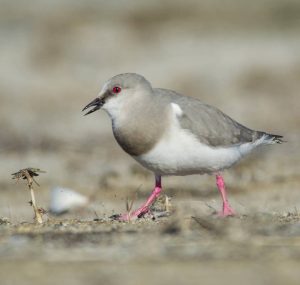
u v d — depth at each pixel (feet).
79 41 126.11
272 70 106.83
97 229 33.30
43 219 39.40
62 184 54.19
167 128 36.86
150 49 124.36
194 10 147.74
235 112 88.48
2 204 48.39
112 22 139.03
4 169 61.77
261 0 154.51
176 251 28.48
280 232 31.53
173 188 51.26
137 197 49.03
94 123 84.74
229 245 29.35
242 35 131.75
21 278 25.31
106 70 114.11
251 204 44.88
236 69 110.11
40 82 108.17
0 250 29.45
